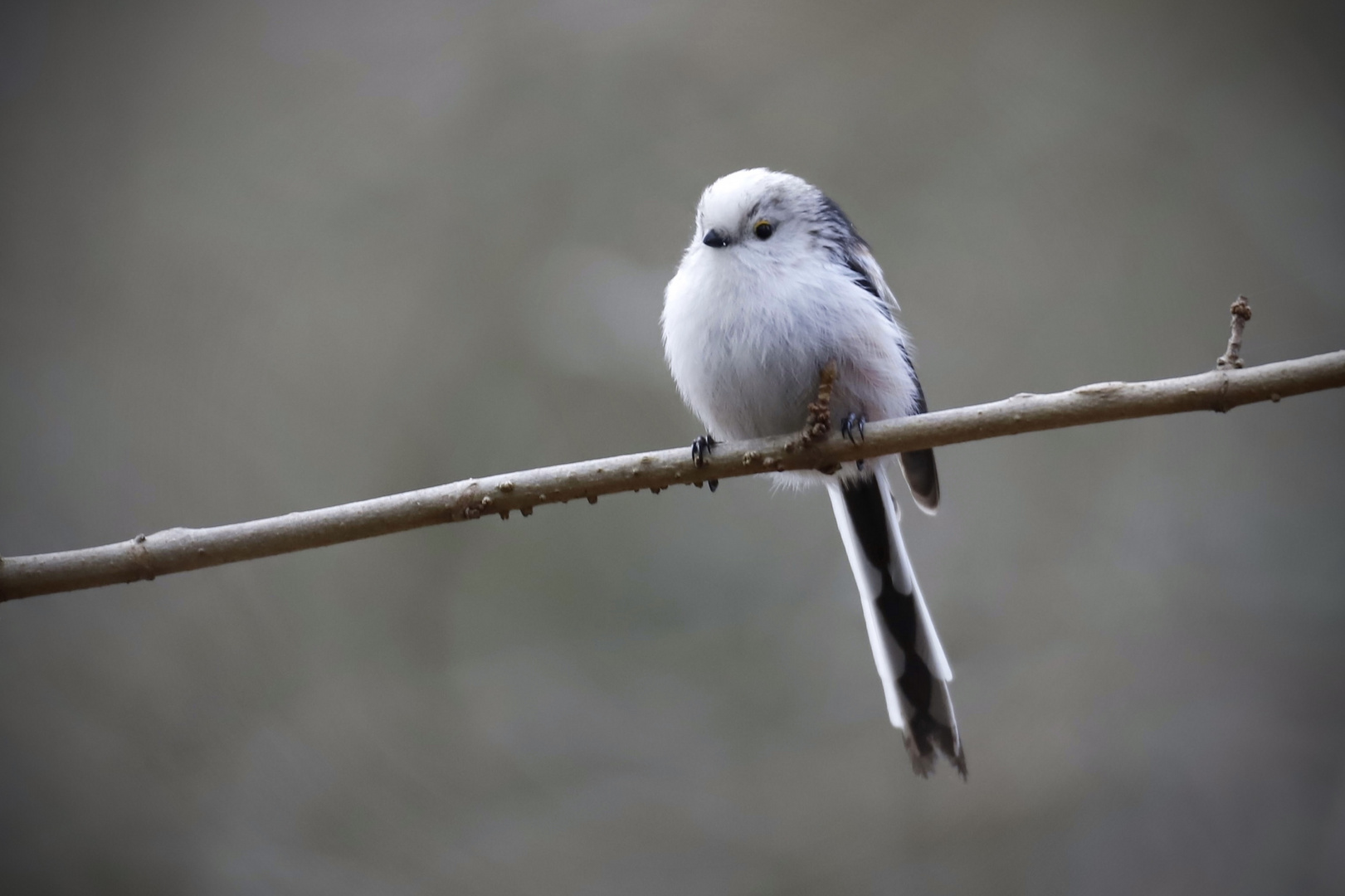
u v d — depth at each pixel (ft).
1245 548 39.45
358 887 34.73
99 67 42.57
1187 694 37.55
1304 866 34.78
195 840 35.24
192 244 41.11
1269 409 40.91
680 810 36.06
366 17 43.24
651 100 42.52
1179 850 34.99
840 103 43.14
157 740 36.63
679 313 23.48
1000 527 40.50
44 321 40.34
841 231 24.45
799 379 22.68
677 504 40.52
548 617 39.24
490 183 41.27
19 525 38.19
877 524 24.26
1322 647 37.93
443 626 38.99
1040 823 35.73
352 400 39.70
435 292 40.40
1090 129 43.34
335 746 37.01
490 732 37.52
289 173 41.81
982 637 39.14
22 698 36.45
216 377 39.93
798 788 36.50
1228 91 43.78
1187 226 42.57
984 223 42.60
